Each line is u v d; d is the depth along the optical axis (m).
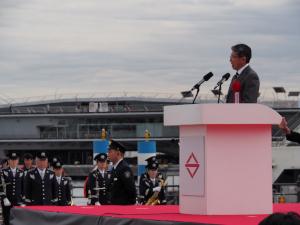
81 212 14.62
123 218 13.07
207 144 13.54
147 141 65.75
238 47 16.39
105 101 128.88
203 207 13.62
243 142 13.66
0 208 44.94
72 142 129.38
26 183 39.75
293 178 90.88
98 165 40.41
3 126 131.75
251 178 13.69
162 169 83.25
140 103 128.00
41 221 15.38
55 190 40.12
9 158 42.50
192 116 13.59
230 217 12.88
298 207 15.55
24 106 130.88
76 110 129.00
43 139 129.50
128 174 23.66
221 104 13.42
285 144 89.19
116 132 127.38
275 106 102.75
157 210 15.20
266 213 13.74
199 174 13.70
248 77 16.23
